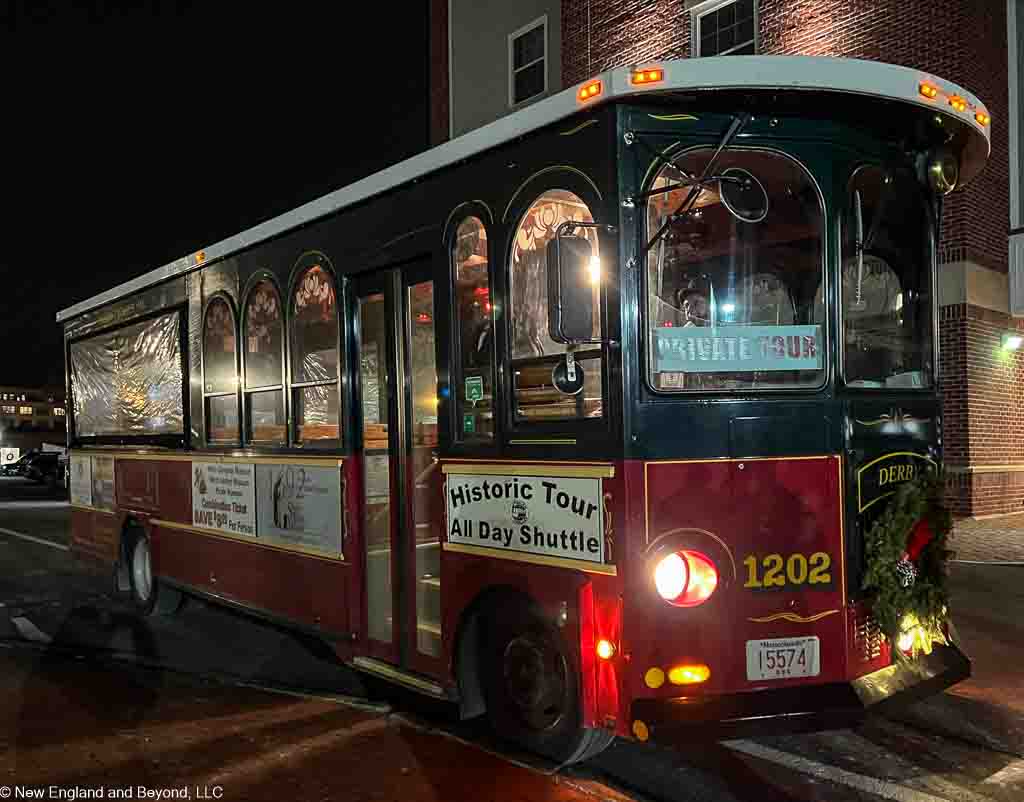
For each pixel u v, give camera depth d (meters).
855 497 4.22
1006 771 4.56
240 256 7.14
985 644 6.95
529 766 4.61
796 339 4.20
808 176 4.25
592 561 4.11
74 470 10.56
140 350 8.91
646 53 16.23
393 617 5.47
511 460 4.55
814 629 4.09
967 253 13.24
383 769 4.58
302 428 6.38
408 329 5.40
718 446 4.02
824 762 4.68
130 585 9.21
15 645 7.44
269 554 6.71
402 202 5.38
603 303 4.06
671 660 3.91
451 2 20.02
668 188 3.91
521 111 4.51
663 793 4.30
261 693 5.96
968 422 13.28
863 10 13.68
